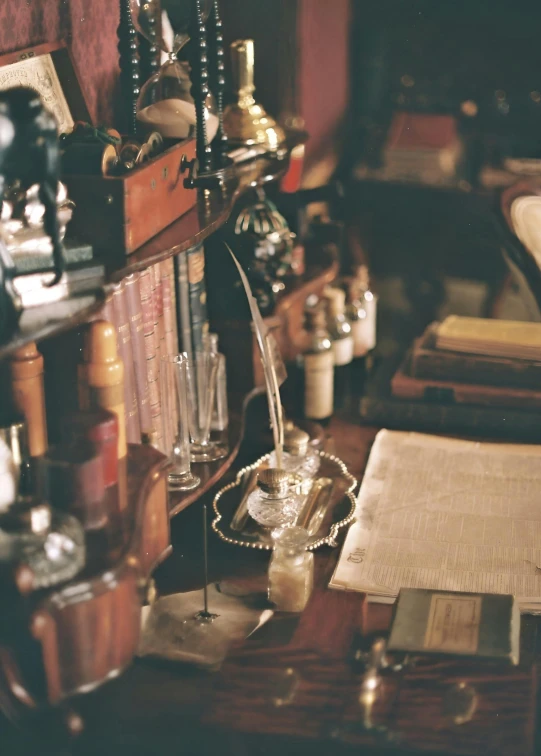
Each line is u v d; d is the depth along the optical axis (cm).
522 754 94
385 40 368
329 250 210
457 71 367
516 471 154
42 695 91
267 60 229
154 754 94
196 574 126
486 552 131
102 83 172
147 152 125
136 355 131
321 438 163
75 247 107
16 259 97
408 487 149
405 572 126
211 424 155
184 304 149
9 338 89
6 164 92
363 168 356
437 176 349
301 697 102
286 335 181
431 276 344
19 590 87
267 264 171
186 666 106
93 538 98
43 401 108
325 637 112
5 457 94
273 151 177
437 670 105
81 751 94
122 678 105
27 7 140
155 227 123
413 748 94
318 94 303
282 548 117
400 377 181
